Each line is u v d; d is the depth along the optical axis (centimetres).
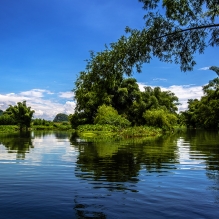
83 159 1030
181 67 592
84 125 4138
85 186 607
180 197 521
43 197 520
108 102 4300
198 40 554
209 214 429
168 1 548
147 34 564
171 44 567
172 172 769
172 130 4247
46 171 782
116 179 677
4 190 572
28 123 5431
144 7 566
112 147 1505
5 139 2231
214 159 1026
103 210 446
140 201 495
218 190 574
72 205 471
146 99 4559
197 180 668
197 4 545
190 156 1112
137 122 4306
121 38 585
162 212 436
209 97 4247
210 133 3431
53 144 1711
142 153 1216
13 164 909
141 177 703
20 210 446
